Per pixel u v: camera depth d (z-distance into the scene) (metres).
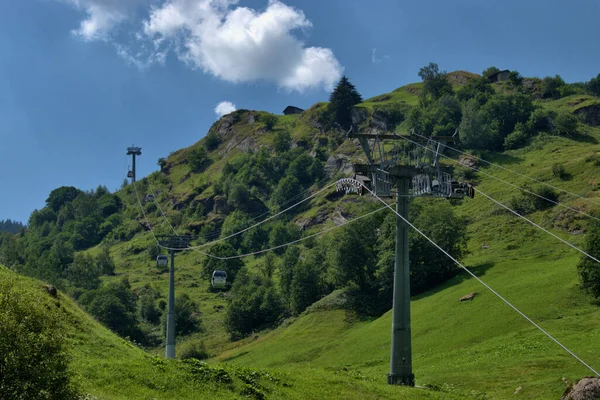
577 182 137.75
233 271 167.62
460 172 177.38
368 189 46.34
